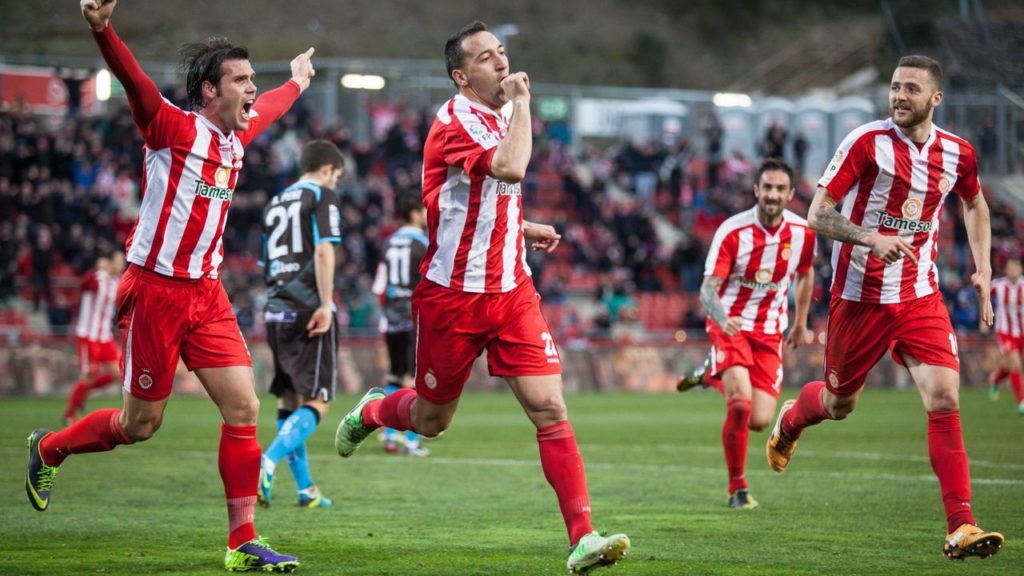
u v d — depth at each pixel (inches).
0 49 4382.4
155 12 5231.3
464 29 700.7
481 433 1930.4
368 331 3277.6
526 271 714.8
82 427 770.2
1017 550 792.9
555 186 4505.4
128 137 3850.9
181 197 696.4
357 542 826.8
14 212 3417.8
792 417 968.3
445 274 702.5
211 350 713.6
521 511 1000.9
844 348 853.2
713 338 1111.6
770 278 1114.7
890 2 4987.7
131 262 711.7
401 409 785.6
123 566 720.3
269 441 1754.4
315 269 1059.3
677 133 4918.8
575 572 660.1
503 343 700.0
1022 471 1312.7
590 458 1519.4
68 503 1037.8
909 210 818.2
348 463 1439.5
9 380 2910.9
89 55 4471.0
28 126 3474.4
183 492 1123.3
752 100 5098.4
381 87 4350.4
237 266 3533.5
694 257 4013.3
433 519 951.6
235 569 706.2
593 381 3494.1
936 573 708.0
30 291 3248.0
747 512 998.4
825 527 906.7
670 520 947.3
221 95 705.6
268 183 3646.7
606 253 4005.9
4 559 743.7
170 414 2364.7
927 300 822.5
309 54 843.4
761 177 1106.7
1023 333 2417.6
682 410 2628.0
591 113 4923.7
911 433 1924.2
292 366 1059.3
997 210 4244.6
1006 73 4707.2
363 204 3791.8
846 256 838.5
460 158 671.8
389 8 7470.5
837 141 4977.9
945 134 821.2
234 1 6560.0
